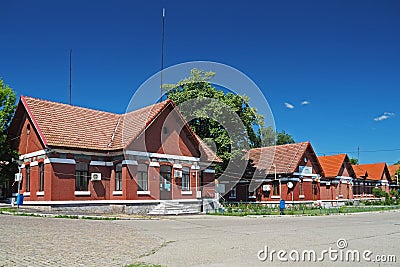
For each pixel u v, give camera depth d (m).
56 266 10.09
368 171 73.06
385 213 40.09
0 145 31.12
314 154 50.53
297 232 18.88
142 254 12.03
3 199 34.34
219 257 11.83
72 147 28.42
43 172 28.77
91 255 11.59
